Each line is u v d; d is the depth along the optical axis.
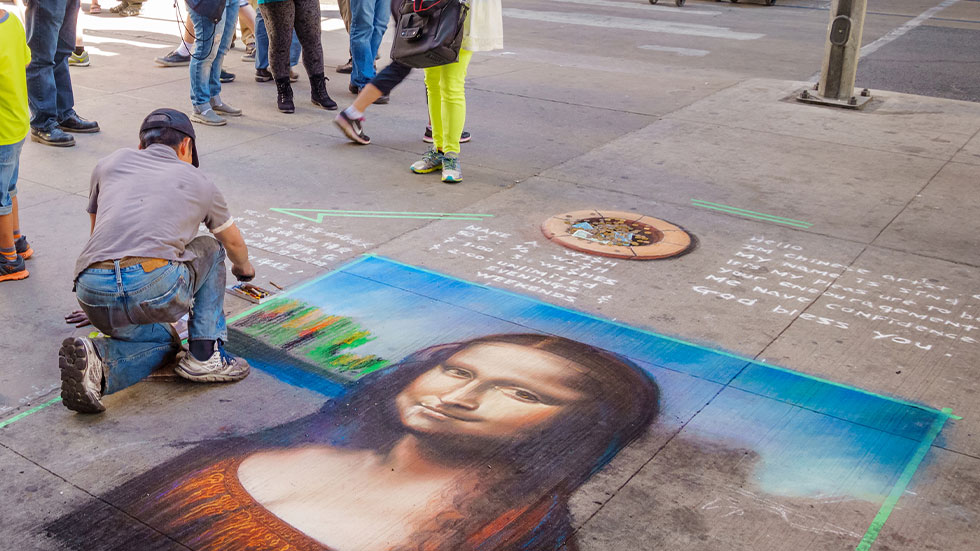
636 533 2.69
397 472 2.97
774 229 5.07
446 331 3.90
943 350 3.78
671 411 3.32
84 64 9.00
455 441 3.13
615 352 3.74
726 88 8.51
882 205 5.45
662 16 13.38
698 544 2.65
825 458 3.06
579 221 5.18
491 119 7.38
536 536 2.68
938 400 3.41
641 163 6.26
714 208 5.39
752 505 2.82
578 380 3.53
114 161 3.40
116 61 9.29
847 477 2.96
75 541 2.63
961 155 6.43
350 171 6.05
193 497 2.83
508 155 6.43
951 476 2.97
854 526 2.73
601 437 3.17
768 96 8.16
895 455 3.08
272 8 7.08
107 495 2.84
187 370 3.43
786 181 5.88
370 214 5.26
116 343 3.28
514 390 3.45
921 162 6.27
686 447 3.12
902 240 4.93
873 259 4.68
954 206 5.44
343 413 3.30
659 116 7.50
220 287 3.49
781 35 11.84
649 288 4.33
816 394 3.44
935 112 7.61
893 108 7.75
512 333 3.89
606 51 10.54
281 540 2.64
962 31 12.21
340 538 2.66
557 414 3.29
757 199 5.55
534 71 9.25
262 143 6.66
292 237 4.91
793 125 7.21
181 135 3.54
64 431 3.18
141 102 7.68
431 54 5.33
